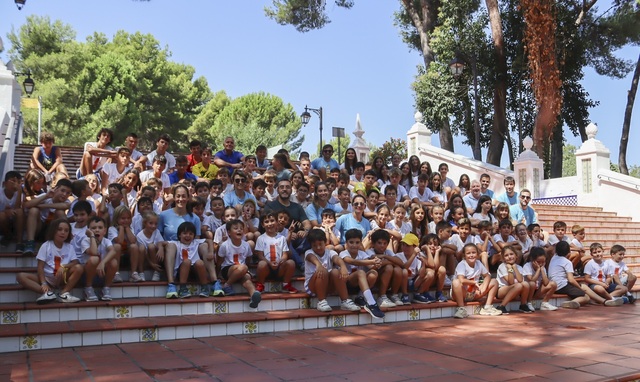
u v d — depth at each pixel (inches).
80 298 261.6
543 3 651.5
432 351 225.5
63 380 178.9
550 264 377.1
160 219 306.7
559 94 654.5
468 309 325.4
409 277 314.8
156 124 1565.0
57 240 249.8
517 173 625.6
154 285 277.1
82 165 382.3
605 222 536.1
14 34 1454.2
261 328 265.1
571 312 339.3
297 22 939.3
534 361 207.5
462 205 393.1
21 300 250.4
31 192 305.6
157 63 1656.0
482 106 850.1
